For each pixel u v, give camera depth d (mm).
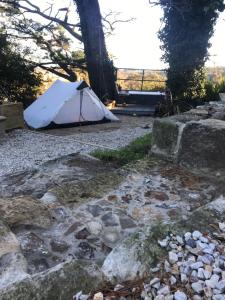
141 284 2025
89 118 9547
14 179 4500
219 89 11789
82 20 13797
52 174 4539
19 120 8383
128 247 2287
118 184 3736
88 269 2090
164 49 11727
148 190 3600
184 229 2490
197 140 3865
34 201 3262
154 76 15148
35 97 13992
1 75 12914
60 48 16109
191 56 11453
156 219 3086
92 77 13906
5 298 1856
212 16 11047
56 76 16641
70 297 1925
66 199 3434
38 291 1906
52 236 2840
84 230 2930
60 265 2088
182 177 3836
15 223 2904
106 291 1984
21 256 2334
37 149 6523
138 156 5023
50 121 8836
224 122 3932
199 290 1950
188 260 2197
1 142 7117
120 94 13781
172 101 11008
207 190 3576
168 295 1909
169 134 4172
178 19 11211
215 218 2660
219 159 3721
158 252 2260
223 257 2221
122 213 3186
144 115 11555
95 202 3381
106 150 5719
